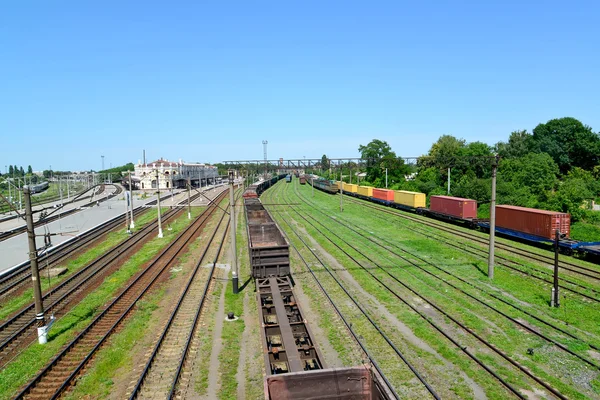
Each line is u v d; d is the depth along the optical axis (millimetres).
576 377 12234
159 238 37250
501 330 15570
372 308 18047
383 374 12492
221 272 24609
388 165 80562
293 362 10773
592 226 37688
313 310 18016
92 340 15070
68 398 11445
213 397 11453
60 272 24875
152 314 17781
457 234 36375
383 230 39250
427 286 20953
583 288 20156
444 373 12570
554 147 78062
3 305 19375
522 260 26094
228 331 15781
